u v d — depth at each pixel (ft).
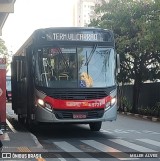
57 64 46.42
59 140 44.96
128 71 96.99
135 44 87.61
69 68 46.37
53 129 57.41
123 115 91.56
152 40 74.43
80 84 45.88
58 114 45.19
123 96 106.83
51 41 46.78
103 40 48.01
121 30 88.89
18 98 61.31
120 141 43.98
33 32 48.08
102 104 46.11
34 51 46.98
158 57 89.35
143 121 73.31
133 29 88.63
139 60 92.84
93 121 45.85
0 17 79.10
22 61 55.62
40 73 46.32
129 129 57.72
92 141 44.01
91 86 46.11
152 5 82.74
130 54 92.27
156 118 75.66
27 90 51.83
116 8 91.20
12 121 69.26
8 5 70.33
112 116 46.78
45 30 46.91
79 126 61.87
